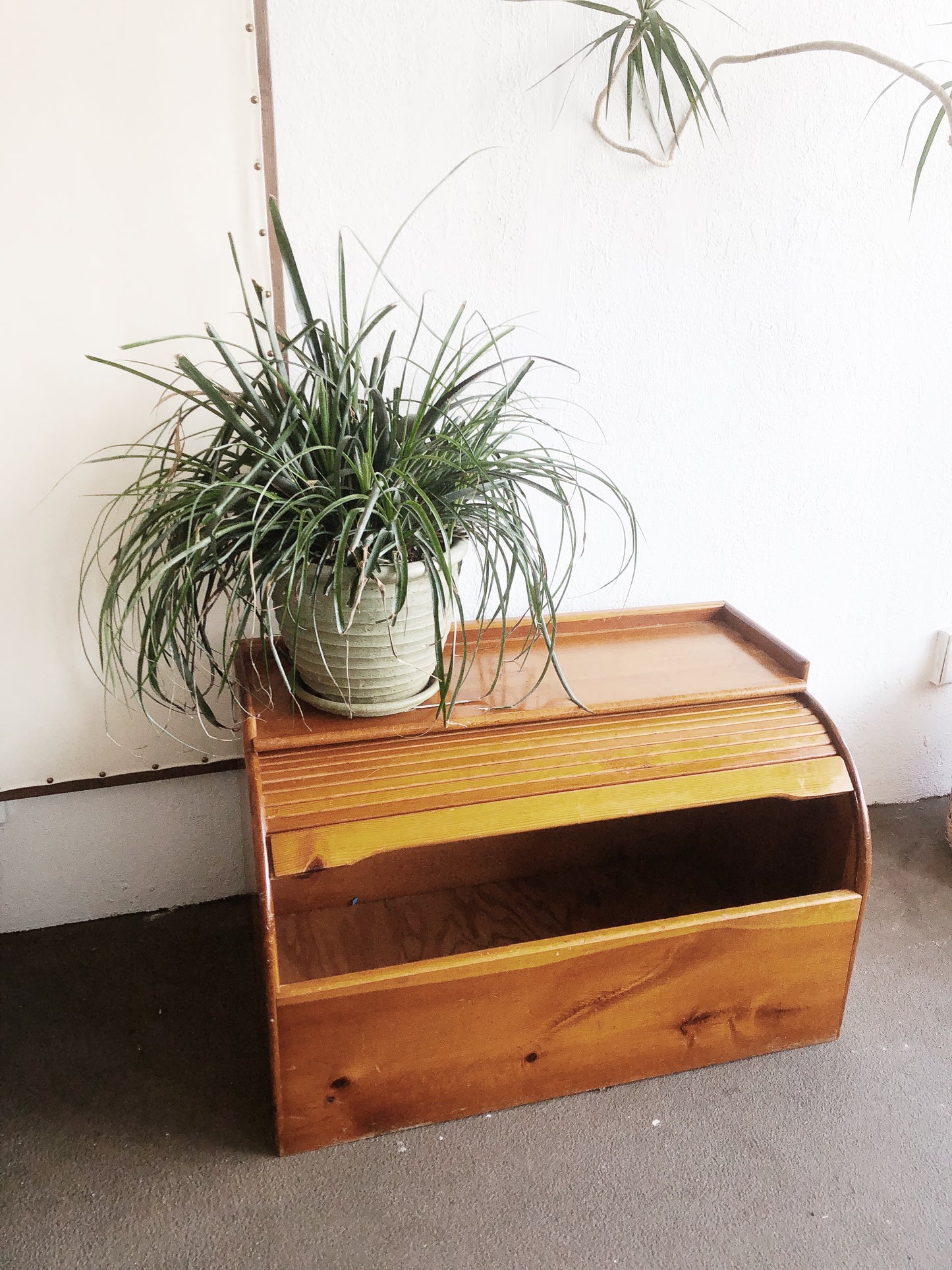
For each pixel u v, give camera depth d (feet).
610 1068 4.29
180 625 4.39
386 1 3.98
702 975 4.20
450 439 3.52
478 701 4.22
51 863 5.07
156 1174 3.91
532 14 4.17
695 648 4.87
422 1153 4.03
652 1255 3.65
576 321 4.75
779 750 4.25
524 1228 3.74
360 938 5.04
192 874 5.33
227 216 4.10
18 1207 3.75
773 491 5.45
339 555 3.23
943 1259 3.66
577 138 4.42
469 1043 3.97
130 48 3.76
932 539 5.91
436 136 4.25
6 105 3.70
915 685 6.30
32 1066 4.38
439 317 4.56
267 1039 4.11
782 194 4.82
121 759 4.88
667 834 5.69
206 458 3.84
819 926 4.28
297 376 4.32
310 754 3.90
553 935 5.08
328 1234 3.69
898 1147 4.12
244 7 3.81
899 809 6.55
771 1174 3.99
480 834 3.83
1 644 4.50
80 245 3.97
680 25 4.40
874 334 5.27
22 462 4.22
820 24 4.59
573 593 5.32
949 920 5.50
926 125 4.90
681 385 5.04
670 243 4.74
